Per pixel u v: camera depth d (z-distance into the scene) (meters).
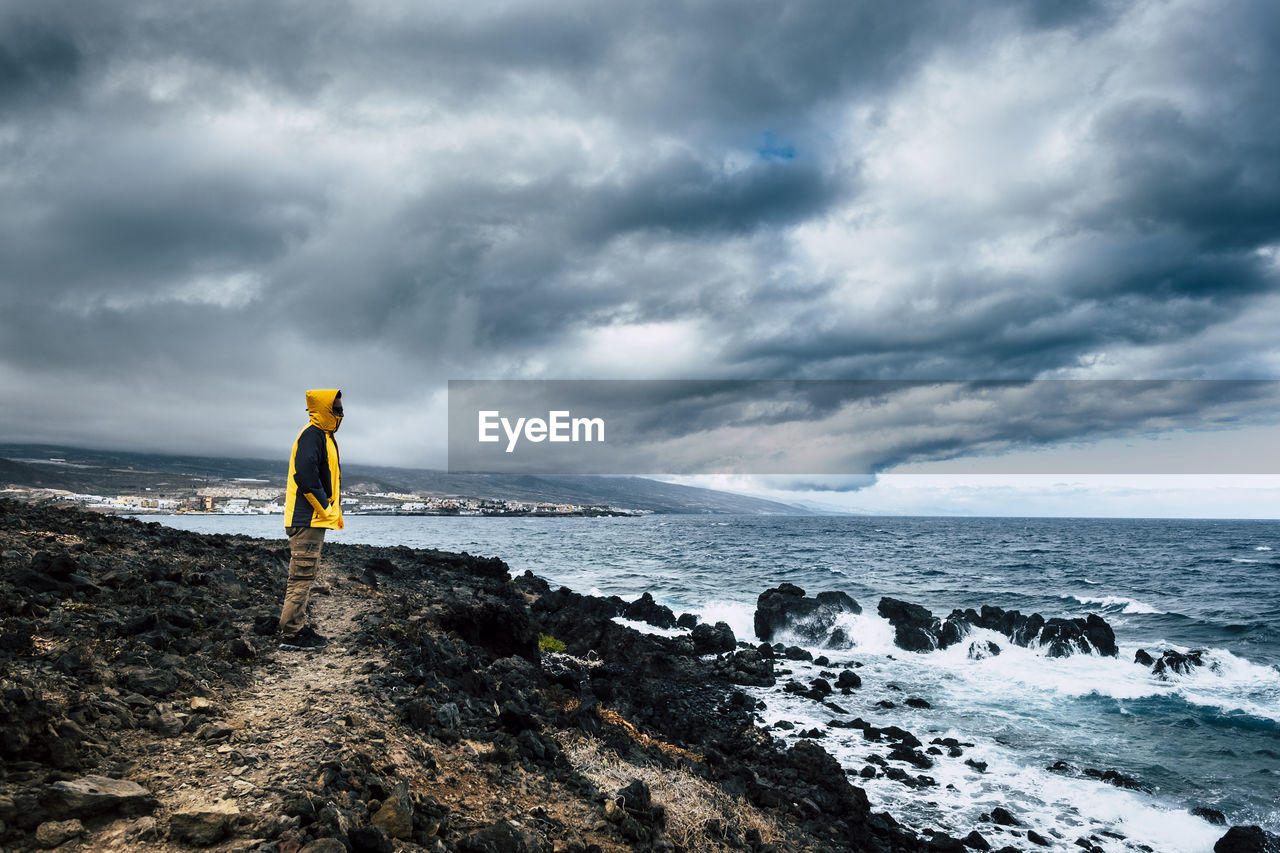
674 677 22.95
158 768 4.80
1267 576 57.56
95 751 4.75
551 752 7.63
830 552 81.38
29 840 3.73
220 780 4.71
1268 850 11.79
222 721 5.86
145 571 10.69
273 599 11.99
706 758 13.35
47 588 8.56
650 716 16.47
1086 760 16.09
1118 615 36.69
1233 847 11.98
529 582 36.09
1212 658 23.80
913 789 14.44
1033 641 28.16
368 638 9.55
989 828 12.84
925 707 20.17
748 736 16.64
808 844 9.37
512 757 6.99
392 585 19.50
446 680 8.80
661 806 7.07
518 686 11.44
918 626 29.09
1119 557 79.31
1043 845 12.30
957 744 16.97
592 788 7.01
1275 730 17.92
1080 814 13.48
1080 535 145.25
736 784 10.76
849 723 18.34
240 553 16.44
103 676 6.02
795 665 25.69
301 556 9.07
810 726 18.23
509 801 6.09
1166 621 34.69
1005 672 24.42
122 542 13.86
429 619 14.09
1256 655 27.09
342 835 4.26
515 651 17.61
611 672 20.95
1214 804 13.92
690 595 43.22
